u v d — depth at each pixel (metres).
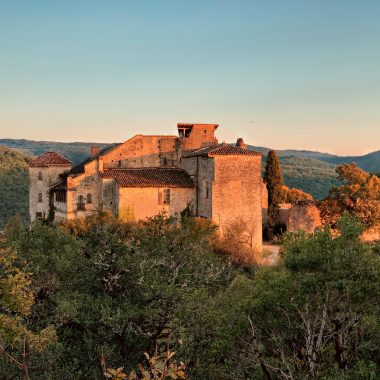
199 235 47.22
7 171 147.00
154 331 24.48
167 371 10.75
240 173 57.41
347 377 15.10
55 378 20.92
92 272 28.23
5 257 22.95
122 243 30.67
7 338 19.91
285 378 17.03
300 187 176.00
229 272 37.28
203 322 22.89
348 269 16.42
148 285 26.05
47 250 32.62
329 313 17.47
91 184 60.19
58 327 24.89
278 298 18.23
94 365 23.52
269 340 19.56
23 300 21.30
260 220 58.03
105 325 24.84
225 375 19.31
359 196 69.44
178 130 69.38
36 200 72.50
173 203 59.19
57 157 72.69
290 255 17.77
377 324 16.62
